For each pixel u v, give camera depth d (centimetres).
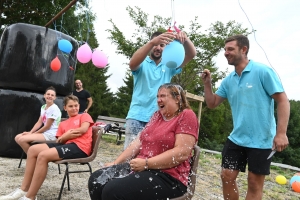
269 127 265
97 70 2923
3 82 564
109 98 2980
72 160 304
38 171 282
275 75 263
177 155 205
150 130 228
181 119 216
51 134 405
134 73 293
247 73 271
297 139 1862
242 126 271
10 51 557
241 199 425
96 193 221
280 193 506
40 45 561
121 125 1053
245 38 275
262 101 264
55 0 1198
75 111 353
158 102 227
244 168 284
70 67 604
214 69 1070
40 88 566
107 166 243
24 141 389
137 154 249
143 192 195
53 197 329
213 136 2106
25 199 278
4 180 378
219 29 1006
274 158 1748
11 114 549
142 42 1050
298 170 801
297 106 1955
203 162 703
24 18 1311
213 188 464
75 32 1338
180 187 207
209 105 308
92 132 340
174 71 304
